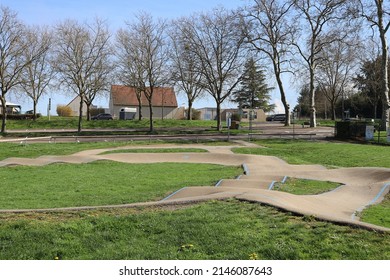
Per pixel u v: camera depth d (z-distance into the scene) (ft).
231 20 147.74
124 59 152.46
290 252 20.36
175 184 46.29
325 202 35.42
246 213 27.76
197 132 146.41
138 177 53.93
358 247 20.83
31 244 22.27
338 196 39.24
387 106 124.06
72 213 29.14
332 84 233.76
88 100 201.16
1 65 143.64
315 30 158.92
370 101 238.48
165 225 25.04
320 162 69.36
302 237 22.48
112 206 31.37
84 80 147.64
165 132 147.43
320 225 24.63
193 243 22.11
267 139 114.21
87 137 128.36
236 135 132.77
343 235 22.68
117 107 286.46
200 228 24.30
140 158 78.59
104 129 176.04
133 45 147.43
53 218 27.63
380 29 123.34
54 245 22.16
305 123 184.34
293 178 50.70
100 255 20.76
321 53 174.09
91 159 75.36
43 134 141.59
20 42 149.07
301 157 76.38
